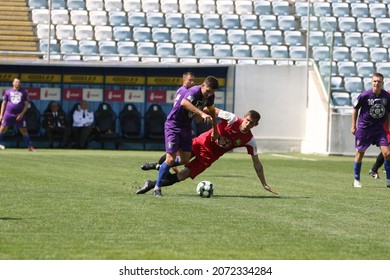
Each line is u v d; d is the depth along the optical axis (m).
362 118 60.84
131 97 107.81
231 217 40.91
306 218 41.44
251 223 39.09
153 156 92.44
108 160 83.56
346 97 105.44
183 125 48.94
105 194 49.91
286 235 35.88
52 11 115.12
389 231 37.81
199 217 40.66
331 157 98.50
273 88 107.31
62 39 112.38
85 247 32.09
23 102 95.25
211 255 30.98
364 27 118.81
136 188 53.94
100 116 105.75
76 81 107.12
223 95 108.19
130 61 108.12
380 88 60.53
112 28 114.38
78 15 115.50
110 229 36.44
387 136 61.12
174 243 33.34
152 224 38.09
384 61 114.12
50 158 84.06
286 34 115.12
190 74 52.19
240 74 106.94
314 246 33.34
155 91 108.00
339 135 101.25
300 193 54.41
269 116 107.31
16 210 41.88
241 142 49.72
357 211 45.12
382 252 32.41
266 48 113.50
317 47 109.69
